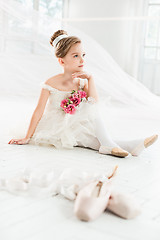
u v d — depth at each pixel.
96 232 0.96
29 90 3.87
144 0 5.08
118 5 5.18
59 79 2.00
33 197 1.20
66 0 5.46
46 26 3.08
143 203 1.19
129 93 3.49
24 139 2.00
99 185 1.20
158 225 1.03
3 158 1.68
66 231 0.96
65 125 1.94
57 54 1.98
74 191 1.20
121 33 5.21
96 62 3.40
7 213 1.05
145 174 1.54
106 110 2.23
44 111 2.08
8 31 3.14
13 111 2.95
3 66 3.72
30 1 4.88
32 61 3.69
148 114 3.42
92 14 5.35
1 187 1.25
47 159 1.71
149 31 5.23
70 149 1.96
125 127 2.84
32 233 0.93
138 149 1.87
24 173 1.40
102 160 1.75
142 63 5.30
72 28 3.26
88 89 1.99
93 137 1.95
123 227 1.00
